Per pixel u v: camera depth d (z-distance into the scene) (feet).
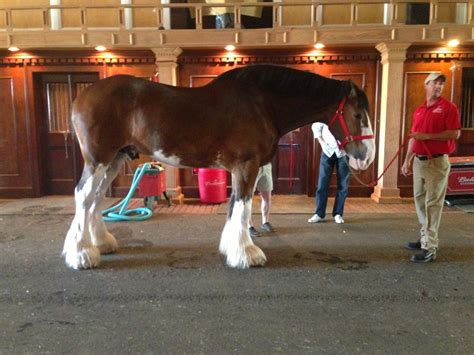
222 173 19.92
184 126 10.74
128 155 12.19
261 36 18.78
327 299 9.28
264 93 11.27
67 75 21.44
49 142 22.04
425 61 19.88
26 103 21.04
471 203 19.29
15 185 21.68
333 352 7.11
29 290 9.78
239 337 7.62
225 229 11.79
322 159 16.05
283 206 19.43
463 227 15.42
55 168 22.27
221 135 10.84
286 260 11.91
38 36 19.03
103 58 20.49
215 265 11.48
